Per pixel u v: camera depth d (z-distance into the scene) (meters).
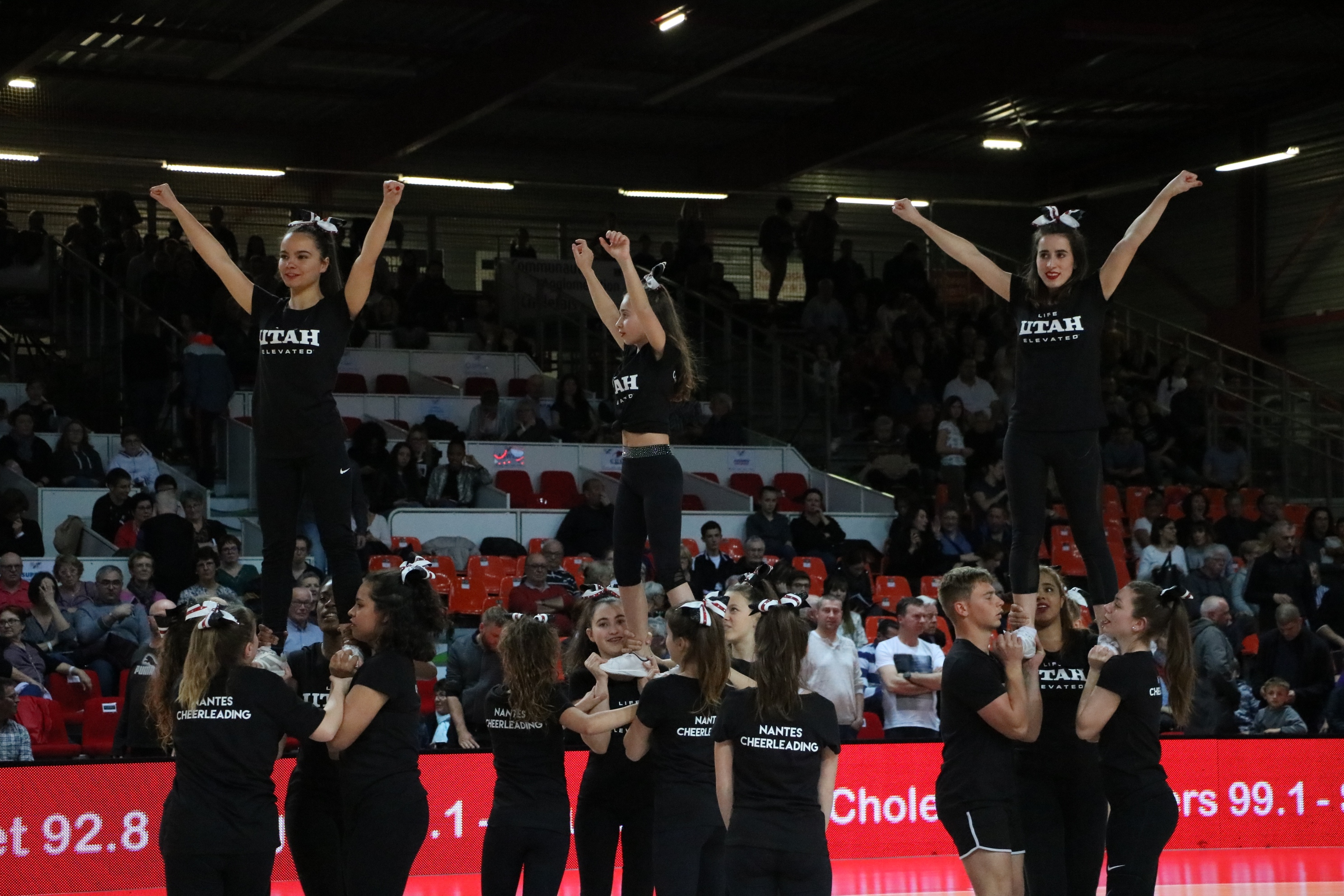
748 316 27.81
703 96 29.23
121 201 25.30
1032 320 7.50
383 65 26.84
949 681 7.65
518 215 31.56
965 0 24.56
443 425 21.88
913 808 13.31
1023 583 7.46
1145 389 26.89
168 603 7.41
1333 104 29.89
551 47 23.80
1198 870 12.70
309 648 8.57
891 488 22.66
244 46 24.64
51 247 23.41
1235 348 30.23
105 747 13.59
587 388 25.53
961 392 24.22
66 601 14.73
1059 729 8.25
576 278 27.42
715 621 7.79
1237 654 16.89
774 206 33.28
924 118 27.02
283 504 7.30
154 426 20.70
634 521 8.62
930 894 11.38
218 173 25.92
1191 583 18.64
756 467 23.14
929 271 33.34
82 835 11.10
